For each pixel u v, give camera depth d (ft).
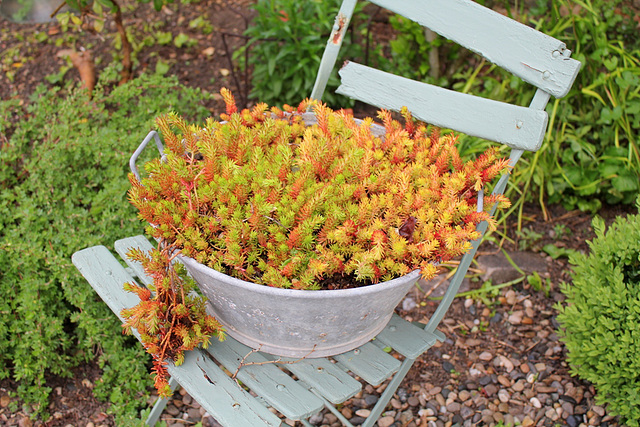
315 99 5.61
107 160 7.38
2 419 6.35
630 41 8.96
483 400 6.68
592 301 5.99
